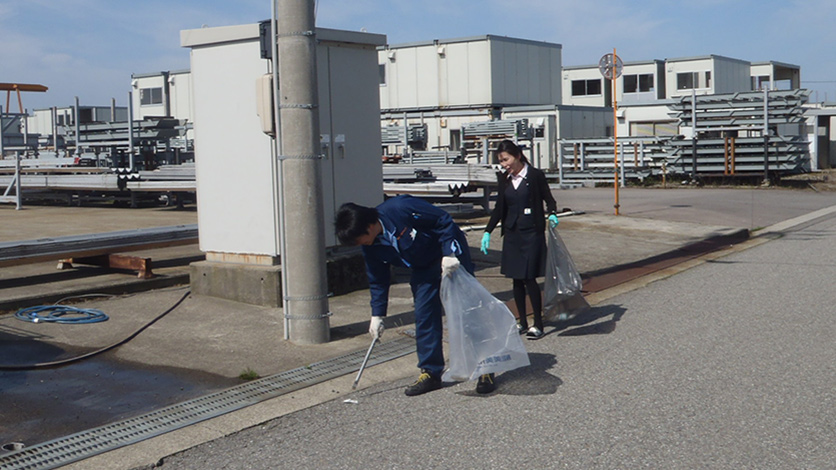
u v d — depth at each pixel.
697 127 26.45
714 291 8.64
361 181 8.59
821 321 7.04
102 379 5.69
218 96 7.95
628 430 4.51
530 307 8.08
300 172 6.41
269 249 7.84
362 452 4.33
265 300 7.75
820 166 33.88
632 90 39.72
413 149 32.84
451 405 5.08
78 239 8.79
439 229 5.18
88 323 7.17
